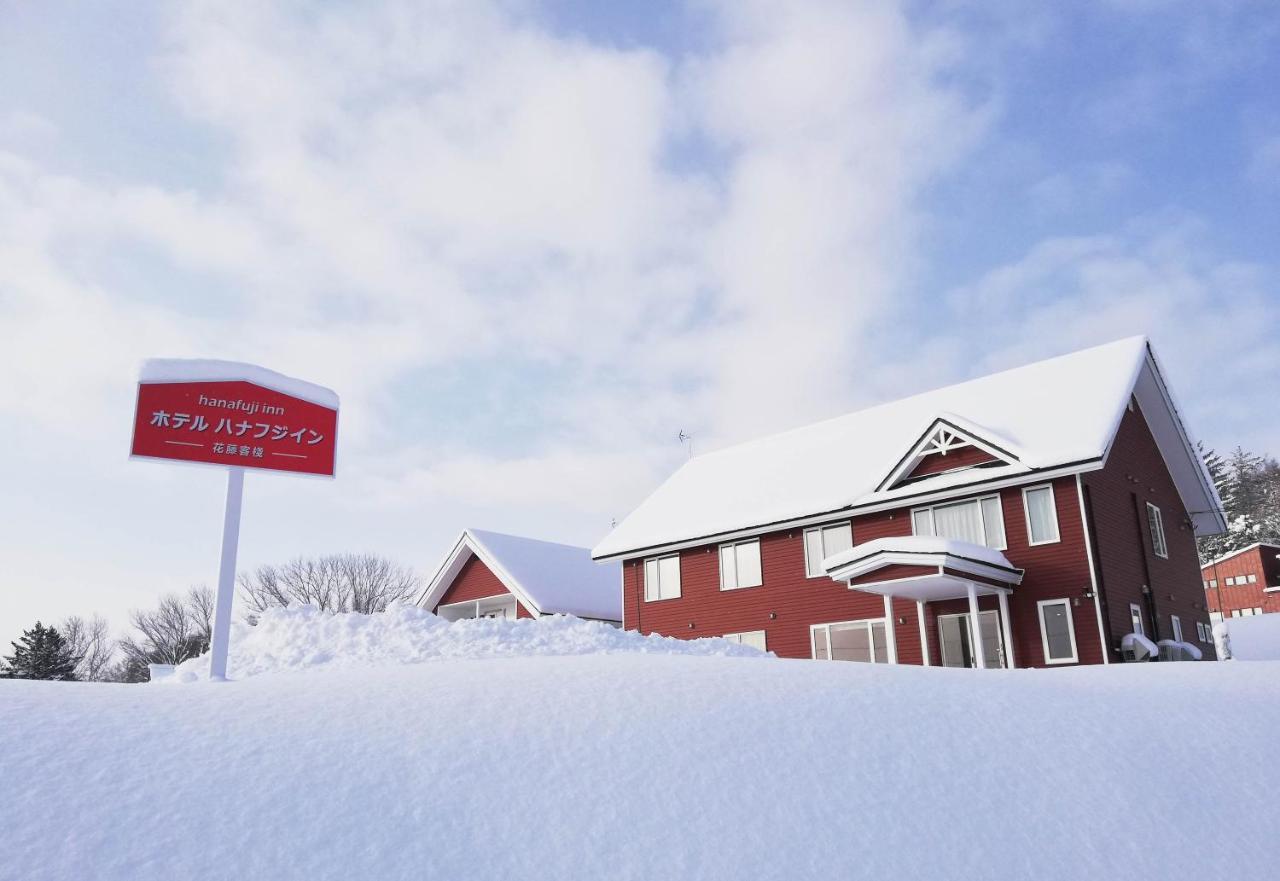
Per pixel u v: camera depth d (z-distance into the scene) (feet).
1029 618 62.69
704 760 19.34
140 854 13.80
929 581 60.44
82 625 216.74
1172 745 22.75
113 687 23.32
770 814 17.37
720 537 83.46
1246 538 196.95
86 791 15.39
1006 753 21.26
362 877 14.02
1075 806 19.06
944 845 17.02
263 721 19.89
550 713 21.57
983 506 66.69
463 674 26.14
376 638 50.42
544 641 50.01
